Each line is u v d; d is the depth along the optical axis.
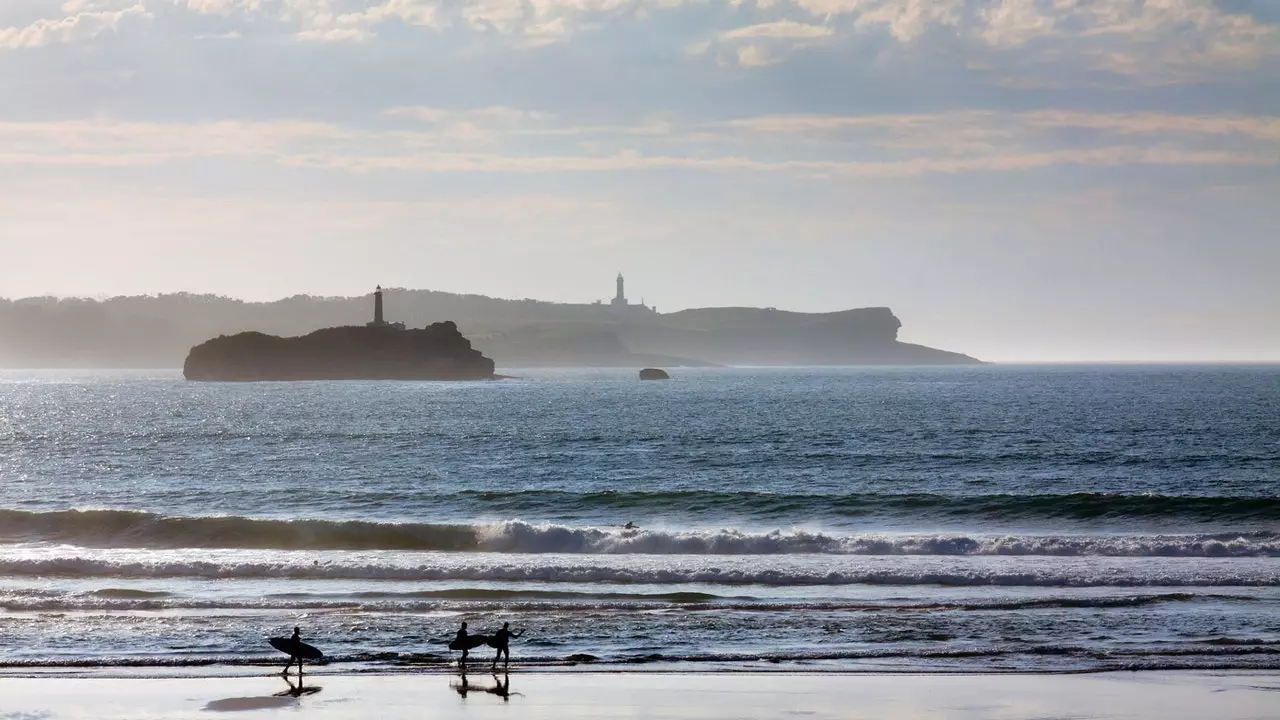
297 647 48.28
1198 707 43.88
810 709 43.56
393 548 87.69
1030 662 50.97
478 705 44.34
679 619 60.00
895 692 46.06
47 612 60.88
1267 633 56.50
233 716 42.78
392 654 52.66
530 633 56.94
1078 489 135.38
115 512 93.88
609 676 48.94
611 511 110.88
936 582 71.12
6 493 134.25
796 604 63.84
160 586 69.44
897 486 139.88
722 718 42.38
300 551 84.50
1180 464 163.00
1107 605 63.28
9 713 42.88
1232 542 82.69
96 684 47.22
